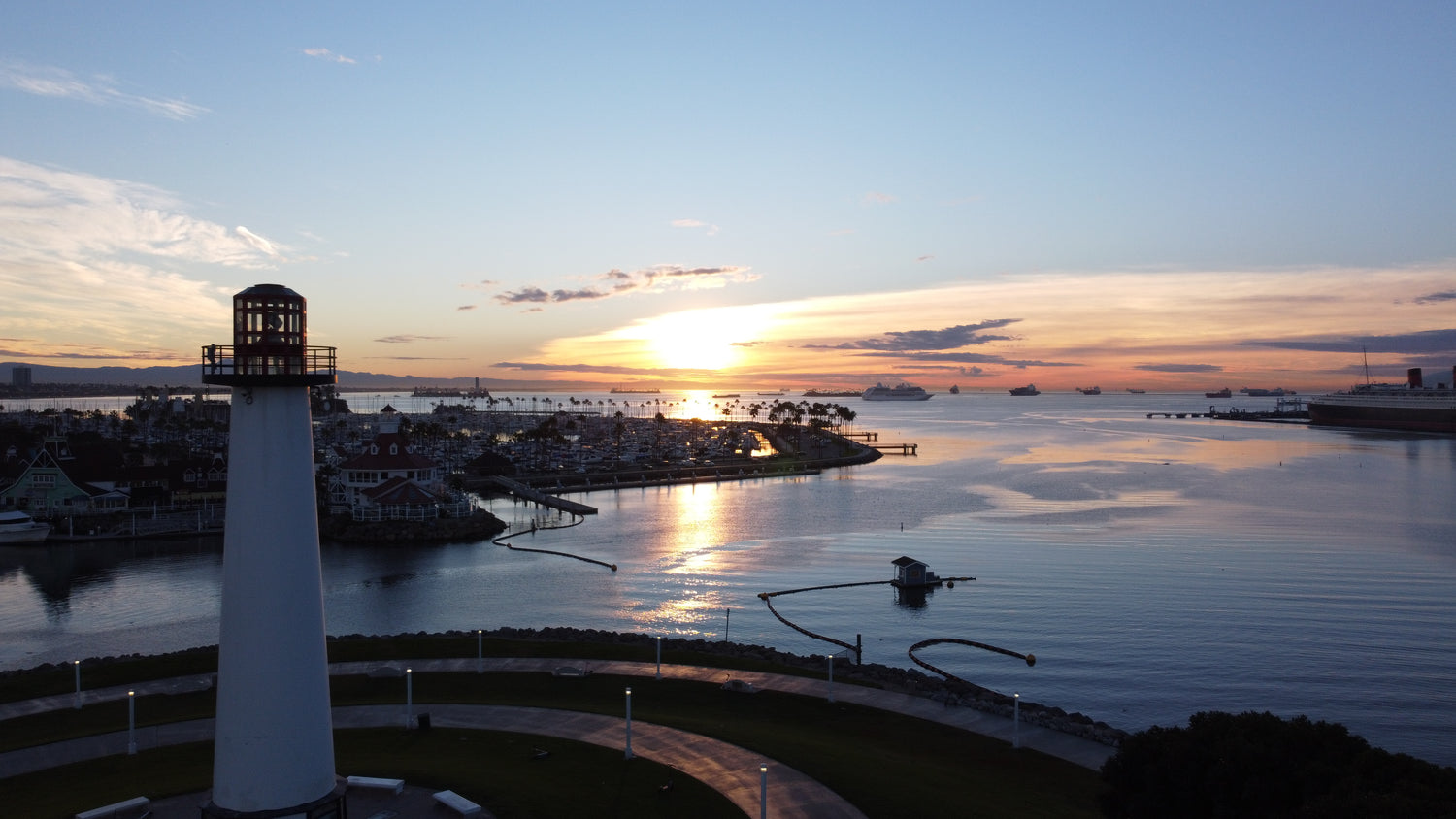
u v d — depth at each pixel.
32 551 101.56
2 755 32.97
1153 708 56.25
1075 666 64.56
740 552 108.75
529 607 80.31
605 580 92.31
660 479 191.38
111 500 118.25
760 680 45.06
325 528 115.56
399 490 121.19
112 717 37.97
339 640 51.44
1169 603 82.50
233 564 21.41
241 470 21.34
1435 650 67.75
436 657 47.69
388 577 92.69
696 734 35.91
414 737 35.06
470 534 117.06
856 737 37.81
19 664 60.88
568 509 142.25
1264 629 73.56
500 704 39.97
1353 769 25.16
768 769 32.09
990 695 49.25
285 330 21.44
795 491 174.62
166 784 29.42
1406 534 117.00
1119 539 115.69
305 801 21.81
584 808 27.97
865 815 28.58
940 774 33.16
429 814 26.88
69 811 27.12
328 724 22.66
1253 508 141.12
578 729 36.31
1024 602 83.62
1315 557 102.38
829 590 88.81
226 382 20.75
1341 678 61.62
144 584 85.44
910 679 50.66
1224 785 26.08
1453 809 21.91
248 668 21.28
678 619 77.31
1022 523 129.62
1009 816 29.42
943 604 83.19
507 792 28.80
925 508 146.75
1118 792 28.91
